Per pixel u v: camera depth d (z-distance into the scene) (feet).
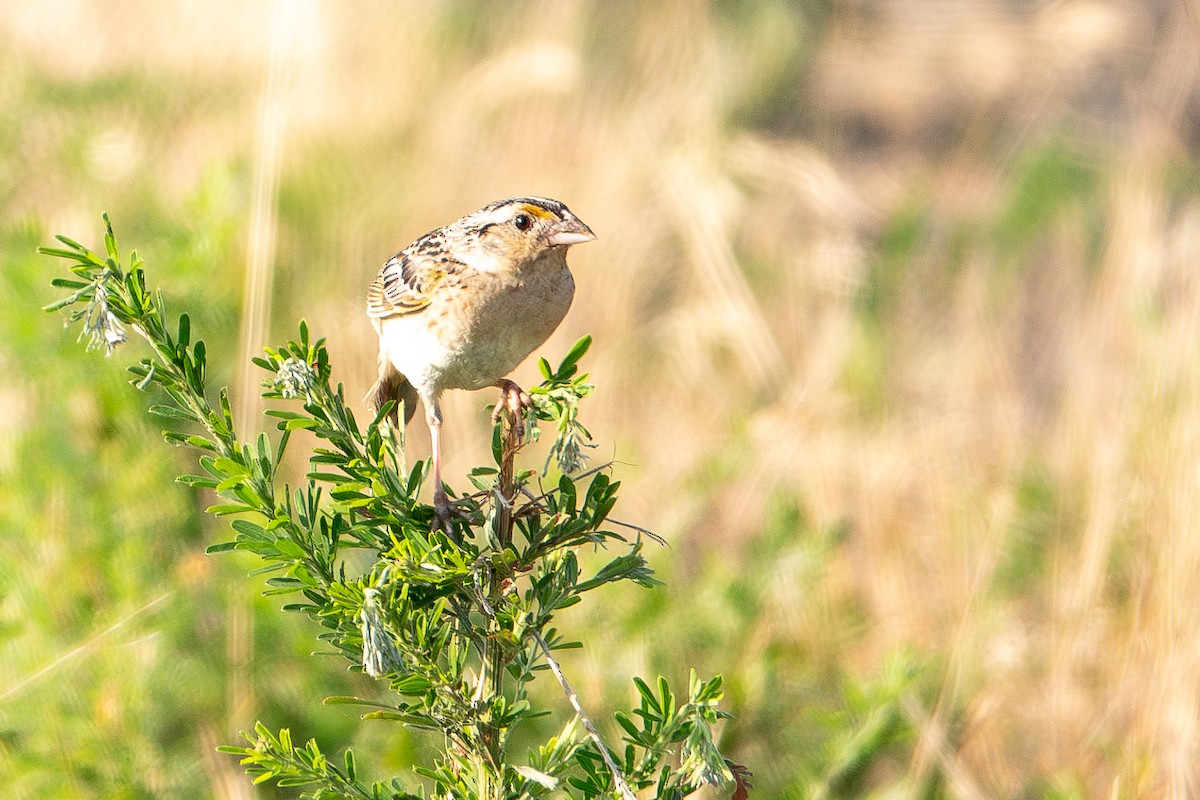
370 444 18.63
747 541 36.99
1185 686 31.09
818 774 30.40
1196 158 44.91
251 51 53.93
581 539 18.97
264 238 32.60
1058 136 53.01
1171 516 32.63
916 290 48.93
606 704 31.76
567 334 45.78
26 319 31.14
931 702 32.99
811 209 50.96
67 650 29.32
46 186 44.24
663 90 53.98
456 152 48.49
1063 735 32.76
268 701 29.96
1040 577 36.58
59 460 30.50
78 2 59.52
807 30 67.92
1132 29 58.59
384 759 28.91
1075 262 49.90
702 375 43.45
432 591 18.54
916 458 39.50
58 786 27.89
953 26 68.80
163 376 17.89
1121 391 37.19
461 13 55.31
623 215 47.26
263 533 17.88
